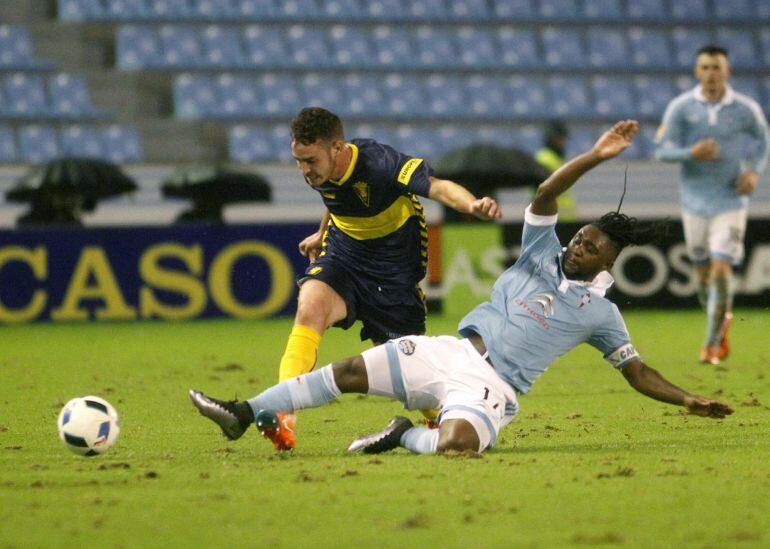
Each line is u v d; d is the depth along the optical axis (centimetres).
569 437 2147
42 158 7156
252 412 1870
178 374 3531
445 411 1856
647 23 8381
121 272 5747
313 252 2388
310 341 2098
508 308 1914
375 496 1503
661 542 1245
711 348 3756
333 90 7738
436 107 7794
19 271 5662
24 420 2459
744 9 8531
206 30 7844
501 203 7256
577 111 7925
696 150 3744
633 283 6116
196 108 7519
